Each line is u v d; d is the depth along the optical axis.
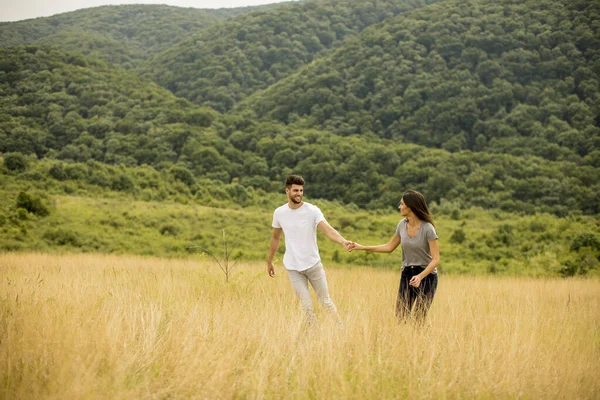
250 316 6.10
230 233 47.31
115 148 83.62
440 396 4.14
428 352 4.88
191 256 37.47
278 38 164.75
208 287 8.59
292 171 81.88
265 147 87.19
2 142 81.88
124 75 116.81
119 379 3.98
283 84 129.88
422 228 6.79
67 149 82.19
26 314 5.49
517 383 4.39
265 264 19.58
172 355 4.57
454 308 7.46
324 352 4.80
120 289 7.98
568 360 5.10
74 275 10.84
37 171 59.06
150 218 48.03
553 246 40.41
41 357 4.36
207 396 3.97
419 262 6.84
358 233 51.75
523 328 6.20
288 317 6.18
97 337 4.82
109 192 59.38
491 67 111.19
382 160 81.31
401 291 6.91
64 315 5.43
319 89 114.50
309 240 7.11
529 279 20.53
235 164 82.62
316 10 180.38
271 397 4.04
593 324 7.45
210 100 135.75
